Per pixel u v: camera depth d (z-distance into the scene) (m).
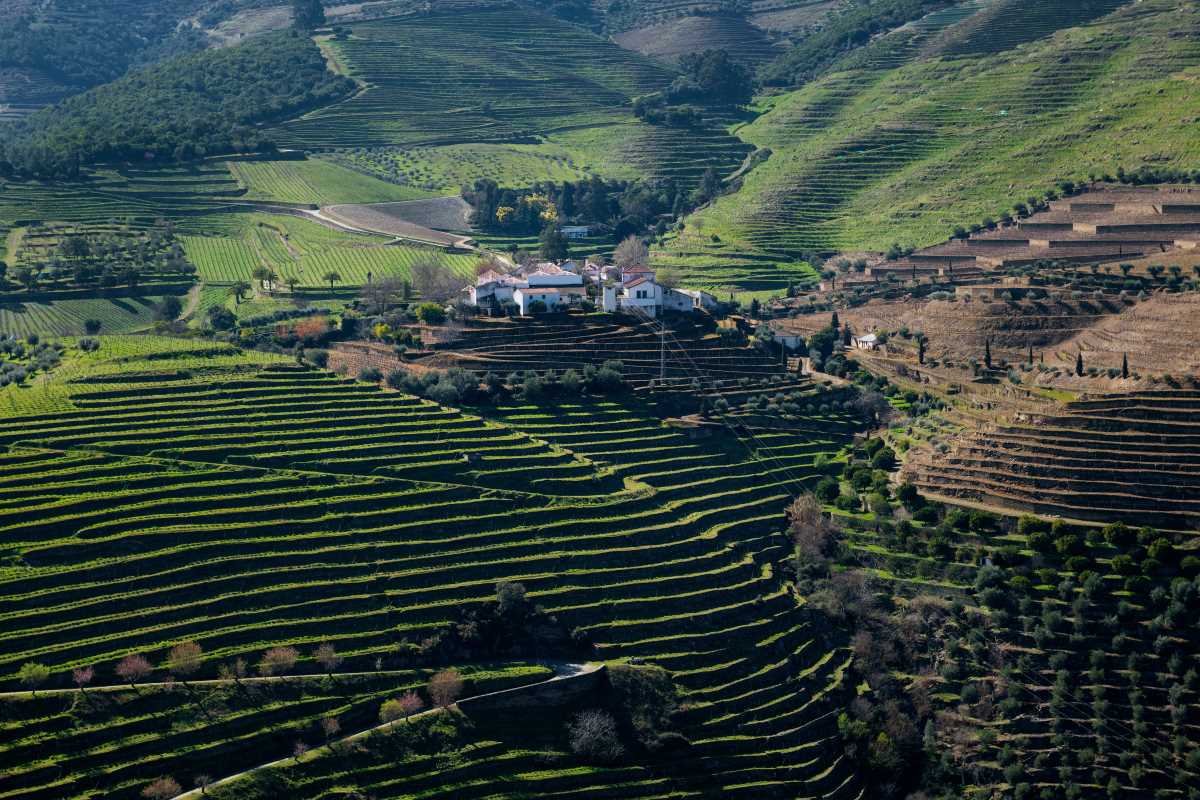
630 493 199.88
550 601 176.25
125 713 148.12
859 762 169.88
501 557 181.62
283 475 188.12
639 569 185.50
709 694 170.38
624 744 162.12
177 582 165.38
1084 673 174.38
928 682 178.38
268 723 152.38
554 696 164.38
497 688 162.62
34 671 147.75
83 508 173.12
